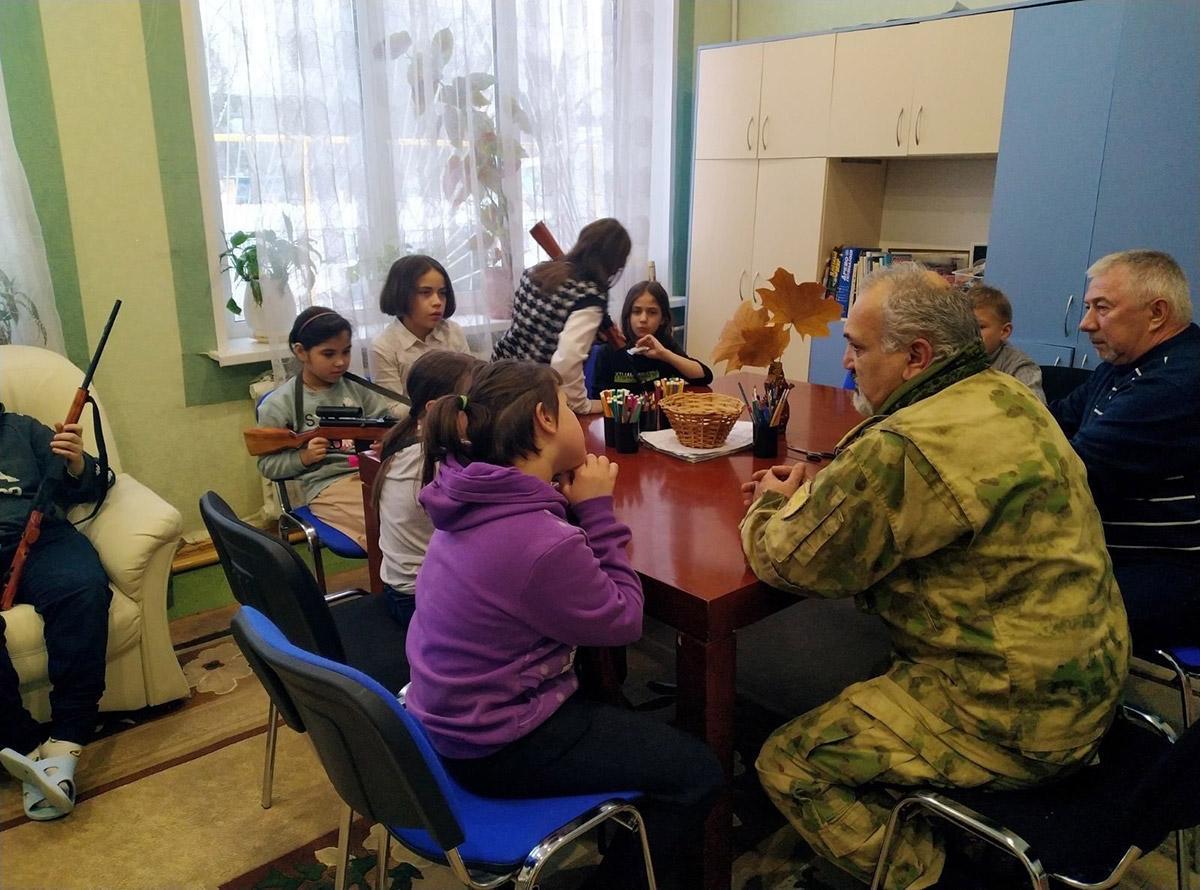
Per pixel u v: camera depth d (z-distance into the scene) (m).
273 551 1.33
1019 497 1.21
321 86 2.97
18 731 1.99
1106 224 2.93
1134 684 2.29
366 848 1.82
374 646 1.67
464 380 1.37
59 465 2.21
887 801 1.34
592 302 2.45
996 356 2.34
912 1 3.65
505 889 1.37
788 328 2.42
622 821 1.26
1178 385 1.74
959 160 3.65
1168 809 1.04
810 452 2.03
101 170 2.74
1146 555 1.82
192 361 3.02
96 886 1.72
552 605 1.17
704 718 1.37
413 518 1.67
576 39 3.63
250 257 2.97
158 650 2.25
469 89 3.30
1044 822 1.19
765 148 3.78
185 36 2.81
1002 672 1.23
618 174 3.88
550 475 1.29
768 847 1.78
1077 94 2.91
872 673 1.51
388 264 3.21
